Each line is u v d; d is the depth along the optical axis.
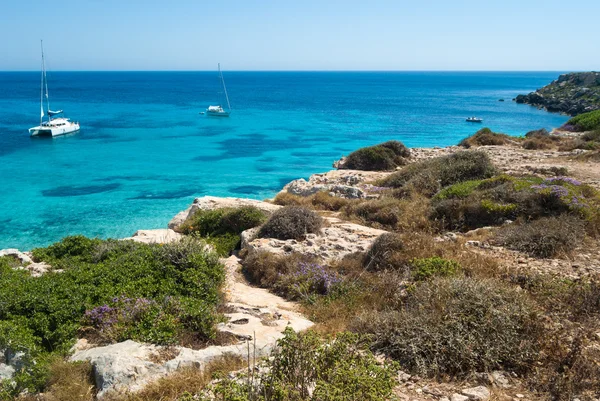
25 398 7.18
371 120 98.38
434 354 7.41
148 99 159.88
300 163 53.84
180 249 12.36
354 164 35.47
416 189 22.41
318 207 22.58
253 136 75.19
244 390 5.98
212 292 10.91
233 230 18.94
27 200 37.75
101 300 9.98
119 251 14.55
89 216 33.66
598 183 20.95
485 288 8.55
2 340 7.95
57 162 53.84
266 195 39.59
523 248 12.84
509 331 7.50
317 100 160.50
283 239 15.88
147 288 10.64
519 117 101.94
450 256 11.97
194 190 41.34
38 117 100.94
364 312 9.28
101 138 72.56
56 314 9.20
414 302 9.13
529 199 16.11
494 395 6.39
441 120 97.69
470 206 16.77
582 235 13.30
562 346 7.23
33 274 13.12
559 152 34.03
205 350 8.13
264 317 9.90
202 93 198.12
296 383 6.05
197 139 72.00
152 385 7.06
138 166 51.88
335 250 14.08
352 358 6.55
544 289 9.50
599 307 8.44
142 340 8.41
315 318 10.12
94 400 6.96
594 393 6.21
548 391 6.38
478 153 24.86
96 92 199.00
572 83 121.75
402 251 12.71
